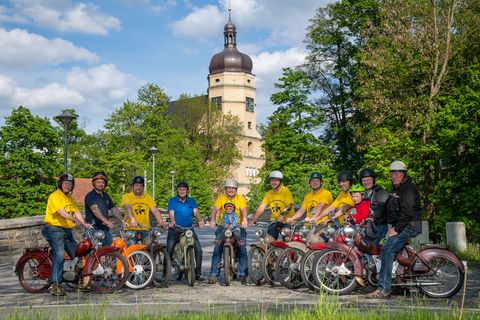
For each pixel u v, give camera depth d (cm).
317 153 4338
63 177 872
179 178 6047
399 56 2748
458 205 2042
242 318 577
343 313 573
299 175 4331
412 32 2677
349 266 833
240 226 976
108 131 6400
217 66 9794
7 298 832
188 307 695
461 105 2031
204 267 1262
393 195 802
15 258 1424
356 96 3662
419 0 2655
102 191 972
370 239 824
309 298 789
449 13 2583
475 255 1237
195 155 6462
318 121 4344
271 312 618
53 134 4762
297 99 4366
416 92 2773
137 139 6575
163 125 6612
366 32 3014
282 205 1001
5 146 4606
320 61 4225
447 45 2573
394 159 2509
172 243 988
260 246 942
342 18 3888
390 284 782
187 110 7669
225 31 9906
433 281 791
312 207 962
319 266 841
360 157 3941
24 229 1479
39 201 4650
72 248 896
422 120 2508
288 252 908
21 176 4616
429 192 2439
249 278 969
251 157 9825
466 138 1980
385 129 2541
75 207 881
